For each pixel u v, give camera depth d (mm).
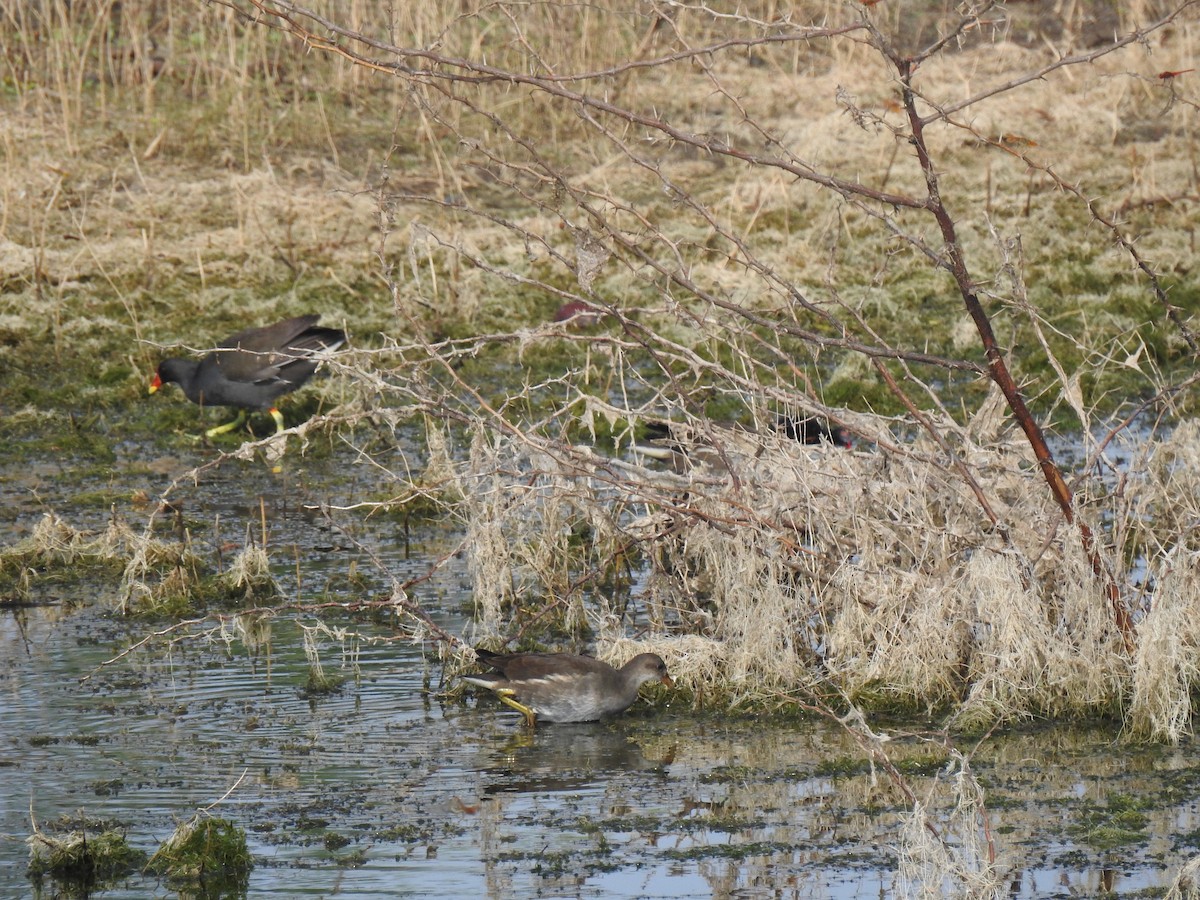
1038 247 33281
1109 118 40125
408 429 26641
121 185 34812
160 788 14141
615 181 35250
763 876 12344
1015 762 14570
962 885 11906
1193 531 16859
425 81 14844
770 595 16375
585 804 13797
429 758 14898
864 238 33500
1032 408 26438
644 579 19484
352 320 29547
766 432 17172
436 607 19062
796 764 14664
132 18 38875
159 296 30578
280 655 17688
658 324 29062
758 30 39125
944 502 16781
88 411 26984
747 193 35281
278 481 24281
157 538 20531
